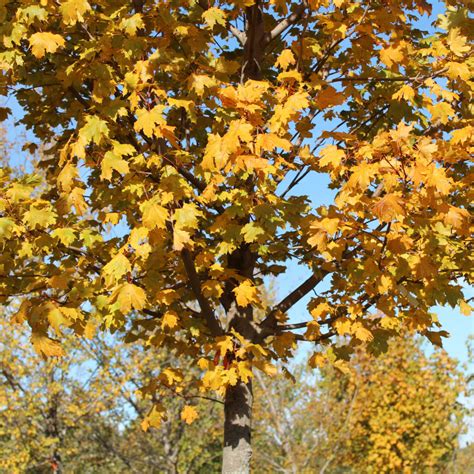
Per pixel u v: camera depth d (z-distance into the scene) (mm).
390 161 3254
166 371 4781
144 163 4141
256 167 3254
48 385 14141
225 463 4656
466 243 4703
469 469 18953
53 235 3969
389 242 3516
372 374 16859
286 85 3930
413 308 4527
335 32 4176
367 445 17188
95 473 19344
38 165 5293
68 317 3672
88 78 4297
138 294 3678
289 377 5184
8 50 3926
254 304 4426
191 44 4129
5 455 14227
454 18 4328
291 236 5113
